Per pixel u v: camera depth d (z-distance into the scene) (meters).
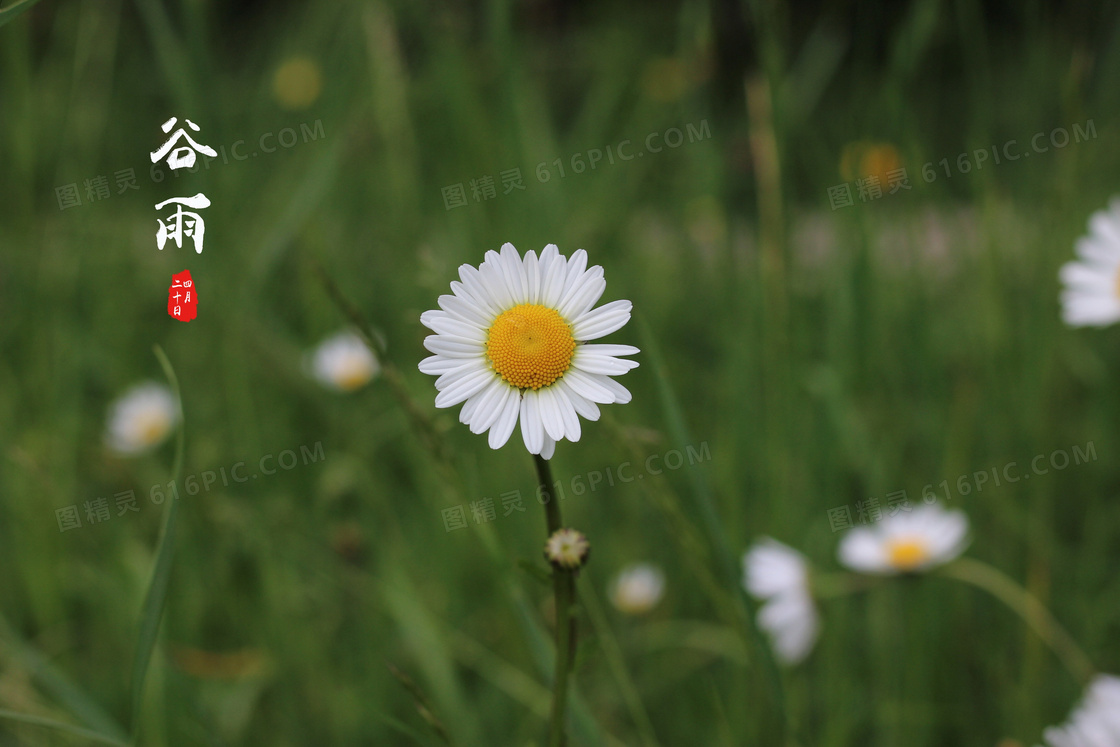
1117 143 0.93
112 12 1.14
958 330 1.03
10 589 0.88
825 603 0.76
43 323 1.01
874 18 0.89
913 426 0.97
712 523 0.61
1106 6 0.89
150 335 1.18
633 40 1.35
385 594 0.75
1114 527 0.91
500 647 0.82
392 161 1.12
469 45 1.13
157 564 0.56
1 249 1.01
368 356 1.02
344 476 0.90
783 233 0.80
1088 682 0.70
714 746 0.73
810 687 0.79
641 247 1.27
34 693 0.72
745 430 0.88
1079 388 1.11
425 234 1.13
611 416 0.60
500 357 0.55
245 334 0.95
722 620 0.80
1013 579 0.83
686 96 1.09
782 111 0.78
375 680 0.79
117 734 0.65
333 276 1.05
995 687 0.75
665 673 0.82
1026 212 0.96
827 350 0.96
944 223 1.00
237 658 0.82
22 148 1.00
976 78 0.87
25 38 0.99
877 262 0.96
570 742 0.64
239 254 0.97
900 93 0.84
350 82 1.14
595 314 0.56
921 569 0.73
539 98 1.23
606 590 0.90
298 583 0.84
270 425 1.02
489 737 0.76
